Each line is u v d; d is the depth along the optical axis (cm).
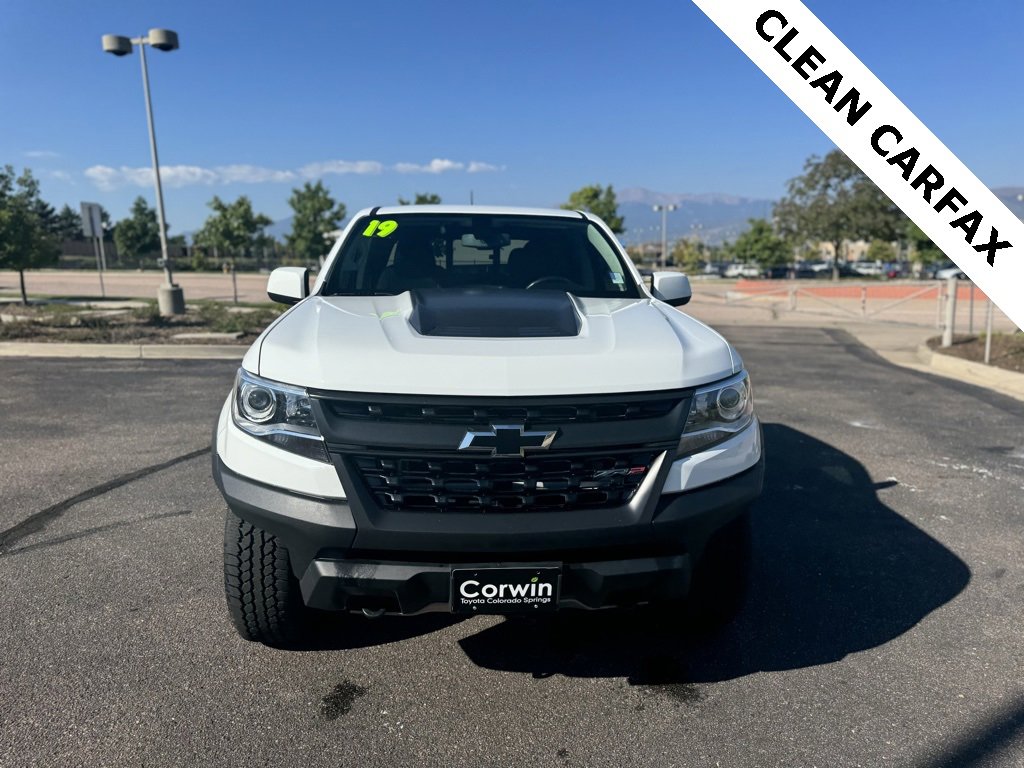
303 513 237
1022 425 687
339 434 235
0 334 1107
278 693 265
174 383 825
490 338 260
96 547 385
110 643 294
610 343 263
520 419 235
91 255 6247
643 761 234
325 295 347
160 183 1527
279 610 274
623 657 295
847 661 292
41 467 516
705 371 260
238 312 1515
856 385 890
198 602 328
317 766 229
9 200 1538
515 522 236
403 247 381
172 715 251
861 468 546
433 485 237
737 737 246
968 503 473
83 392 773
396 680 276
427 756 235
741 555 288
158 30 1465
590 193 5416
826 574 370
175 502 450
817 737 246
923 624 321
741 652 299
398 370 238
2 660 280
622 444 239
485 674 281
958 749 240
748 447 267
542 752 238
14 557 372
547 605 244
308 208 5456
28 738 237
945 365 1034
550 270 373
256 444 247
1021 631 316
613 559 245
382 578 236
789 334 1494
